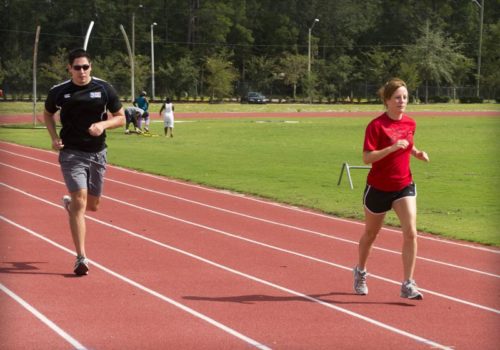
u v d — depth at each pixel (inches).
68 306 294.5
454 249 429.1
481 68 3634.4
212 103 3171.8
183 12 4128.9
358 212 557.0
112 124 345.4
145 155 1016.2
